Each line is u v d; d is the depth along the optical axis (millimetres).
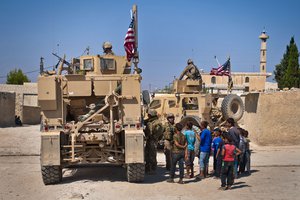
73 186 10555
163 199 9133
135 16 13719
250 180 11531
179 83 19000
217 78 63406
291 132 20406
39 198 9281
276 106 20453
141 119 11039
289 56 56344
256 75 65438
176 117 18531
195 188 10445
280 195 9539
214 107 18891
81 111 11867
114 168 13836
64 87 11031
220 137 12023
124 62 13070
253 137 21547
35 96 54062
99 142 10961
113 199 9094
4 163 15266
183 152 11078
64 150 10992
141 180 11133
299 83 53500
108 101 10875
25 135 27969
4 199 9273
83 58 12852
